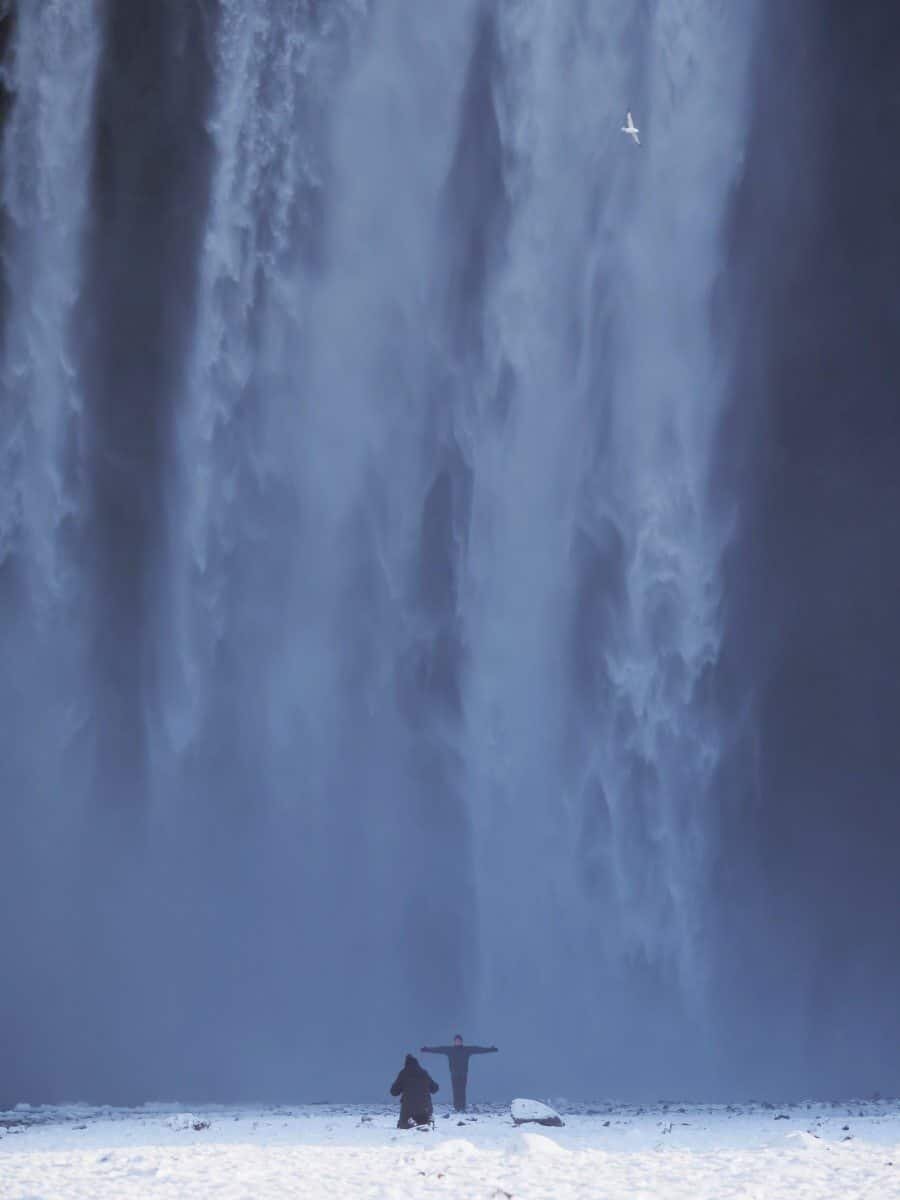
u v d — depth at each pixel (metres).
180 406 44.94
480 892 42.75
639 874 43.09
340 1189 13.50
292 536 44.72
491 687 44.16
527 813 43.38
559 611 44.66
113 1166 16.22
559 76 46.19
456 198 45.78
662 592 44.62
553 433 45.31
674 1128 22.19
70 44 45.44
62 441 44.41
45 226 44.97
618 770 43.78
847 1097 37.97
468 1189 13.27
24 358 44.50
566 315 45.69
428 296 45.62
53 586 43.72
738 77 46.28
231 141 45.53
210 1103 37.06
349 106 45.94
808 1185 13.20
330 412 45.16
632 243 45.91
